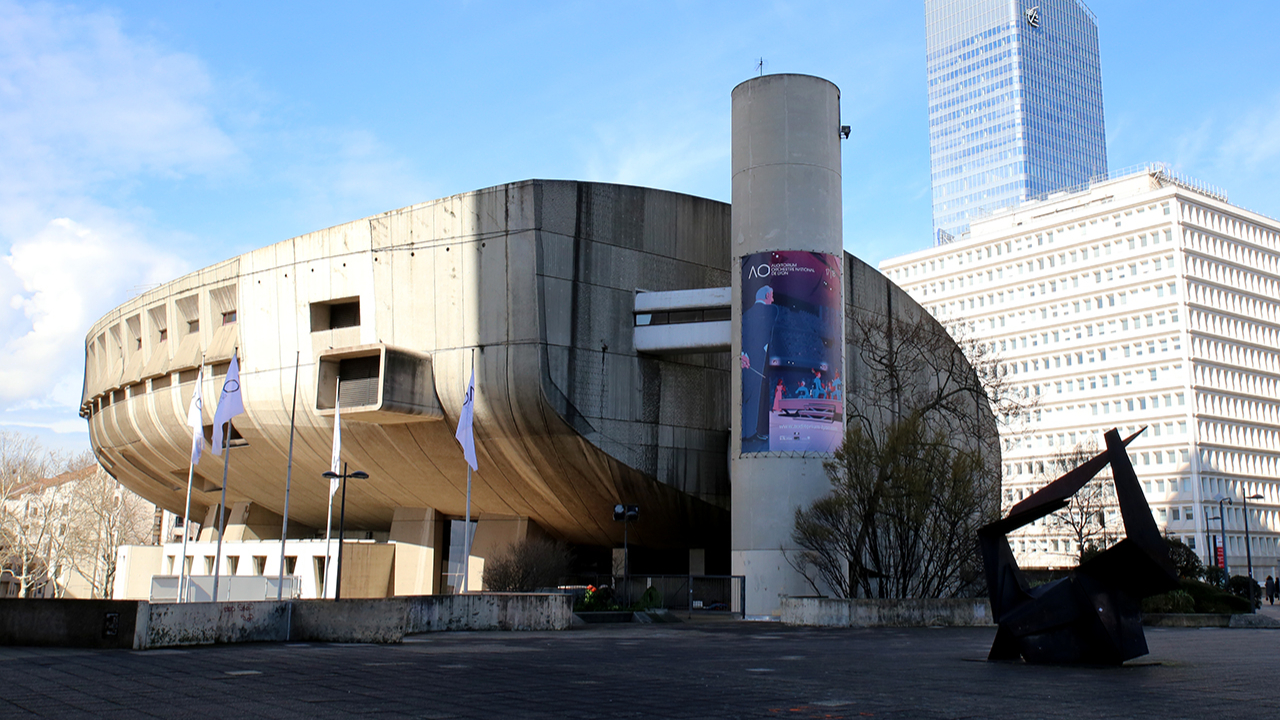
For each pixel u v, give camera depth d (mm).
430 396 36219
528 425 35312
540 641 19188
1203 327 86875
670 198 37969
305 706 9305
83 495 75250
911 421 30656
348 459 41344
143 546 55625
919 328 40438
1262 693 10664
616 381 35844
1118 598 14383
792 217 33125
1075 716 8883
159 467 54969
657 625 26859
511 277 34875
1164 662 14609
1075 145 175125
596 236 35906
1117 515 65375
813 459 31812
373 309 37719
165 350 47250
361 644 17172
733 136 34875
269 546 46938
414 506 44562
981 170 172500
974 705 9695
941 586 29547
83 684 10828
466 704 9602
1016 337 96500
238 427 43312
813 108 33969
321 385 37125
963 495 29266
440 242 36281
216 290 43594
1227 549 83188
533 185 34781
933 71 182625
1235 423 86688
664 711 9227
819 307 32688
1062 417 91938
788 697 10352
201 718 8516
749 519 31938
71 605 15469
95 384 56312
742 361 32938
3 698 9719
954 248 102625
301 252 39844
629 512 32094
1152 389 86625
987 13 176000
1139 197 89625
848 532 29469
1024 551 89062
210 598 31250
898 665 14289
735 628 25219
